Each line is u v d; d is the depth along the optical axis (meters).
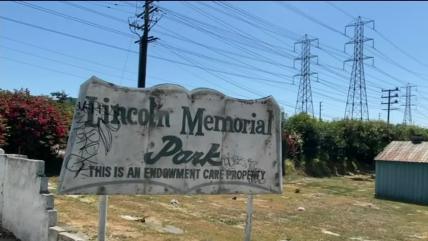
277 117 6.55
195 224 10.18
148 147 5.55
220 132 6.07
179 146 5.75
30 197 7.15
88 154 5.20
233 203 14.51
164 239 8.16
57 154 19.11
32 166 7.17
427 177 19.05
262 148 6.39
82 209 10.39
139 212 11.08
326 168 32.97
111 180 5.30
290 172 30.25
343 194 20.80
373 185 26.02
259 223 11.18
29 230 7.11
